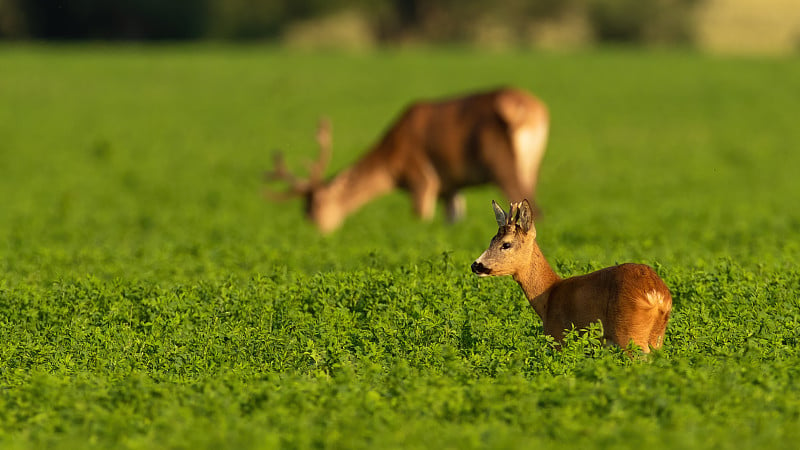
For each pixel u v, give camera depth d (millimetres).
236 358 37188
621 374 31594
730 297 40594
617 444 27344
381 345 37219
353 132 156750
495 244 37031
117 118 171000
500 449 26828
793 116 172000
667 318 35094
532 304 37469
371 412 29984
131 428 29312
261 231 69625
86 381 33031
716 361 33875
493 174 75625
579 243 61438
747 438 28141
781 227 68438
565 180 111938
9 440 28453
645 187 103500
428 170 77500
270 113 178375
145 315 42031
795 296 41406
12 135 149250
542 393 30953
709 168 120438
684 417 29266
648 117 172375
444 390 30625
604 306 34969
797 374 32531
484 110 75812
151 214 84562
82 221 79812
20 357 37500
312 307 42062
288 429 28812
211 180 112938
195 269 52531
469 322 38688
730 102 188750
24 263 54812
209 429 28672
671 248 56625
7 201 93688
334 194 78750
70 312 42312
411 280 43625
